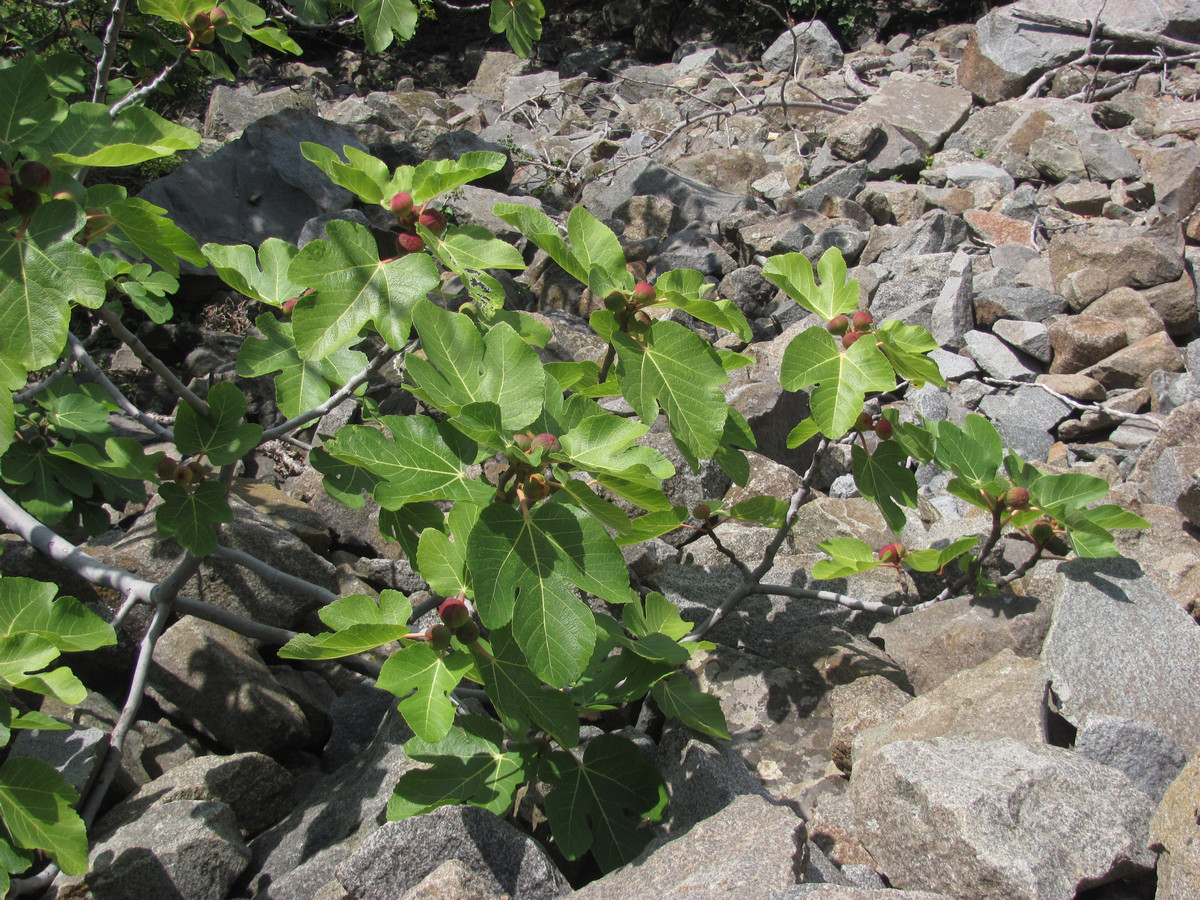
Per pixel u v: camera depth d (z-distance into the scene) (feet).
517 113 16.14
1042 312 8.37
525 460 3.10
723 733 3.80
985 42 14.66
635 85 17.89
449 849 3.34
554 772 3.66
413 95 17.15
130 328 6.96
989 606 4.48
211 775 3.87
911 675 4.50
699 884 3.03
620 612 4.90
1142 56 13.76
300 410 3.97
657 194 10.69
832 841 3.60
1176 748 3.63
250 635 4.50
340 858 3.53
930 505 5.88
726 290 8.73
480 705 4.33
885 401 7.31
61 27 6.82
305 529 5.30
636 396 3.42
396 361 6.40
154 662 4.35
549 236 3.42
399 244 3.50
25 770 3.25
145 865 3.47
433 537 3.29
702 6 20.68
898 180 12.17
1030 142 12.03
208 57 4.71
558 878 3.38
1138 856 3.18
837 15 19.92
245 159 8.59
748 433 4.19
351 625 3.33
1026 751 3.46
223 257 4.08
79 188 3.28
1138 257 8.27
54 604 3.47
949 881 3.21
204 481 3.95
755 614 4.92
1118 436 6.94
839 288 4.17
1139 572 4.22
